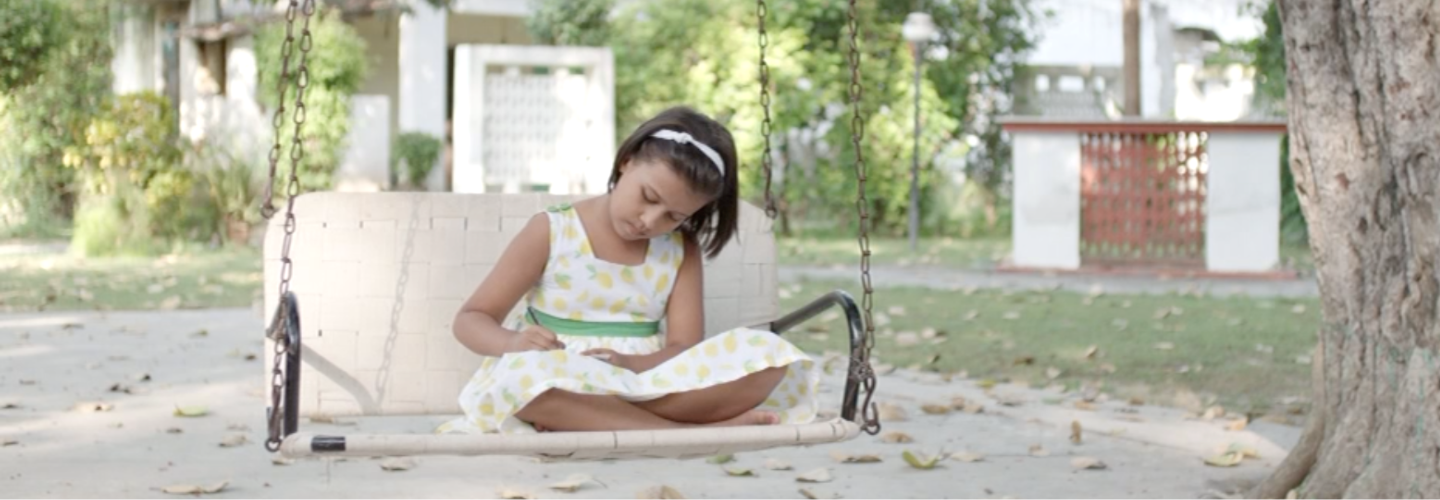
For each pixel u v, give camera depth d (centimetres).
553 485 454
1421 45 376
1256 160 1201
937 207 1669
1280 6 419
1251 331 821
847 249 1432
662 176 338
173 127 1346
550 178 1388
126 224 1292
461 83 1349
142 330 805
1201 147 1223
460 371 392
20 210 1483
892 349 758
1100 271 1216
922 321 869
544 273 364
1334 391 423
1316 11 404
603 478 470
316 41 1436
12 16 1404
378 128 1540
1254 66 1650
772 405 361
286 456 299
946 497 446
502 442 295
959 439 533
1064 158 1239
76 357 704
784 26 1561
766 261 406
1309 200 423
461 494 443
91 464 473
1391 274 403
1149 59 2089
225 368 677
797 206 1678
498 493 445
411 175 1609
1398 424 399
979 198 1755
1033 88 1814
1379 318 406
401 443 293
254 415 561
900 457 503
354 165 1527
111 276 1086
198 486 436
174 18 1853
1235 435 538
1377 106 394
